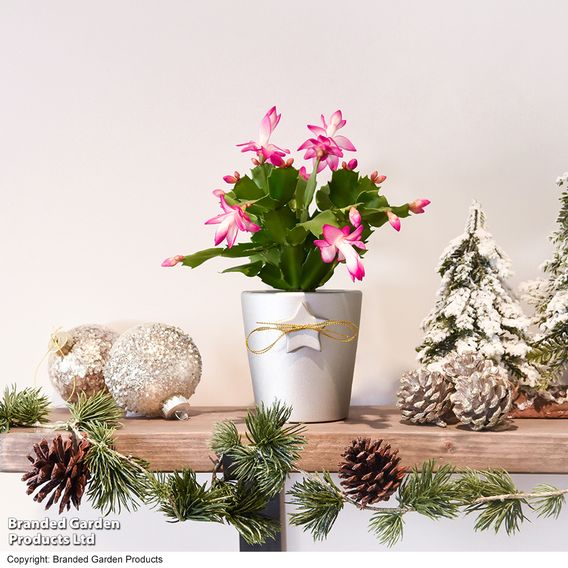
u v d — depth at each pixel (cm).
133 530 113
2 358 113
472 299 98
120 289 113
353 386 111
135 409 96
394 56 112
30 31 113
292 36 112
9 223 114
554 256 101
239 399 112
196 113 113
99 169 113
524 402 97
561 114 111
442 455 86
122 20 113
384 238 111
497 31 111
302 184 96
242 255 92
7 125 113
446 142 111
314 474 84
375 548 111
